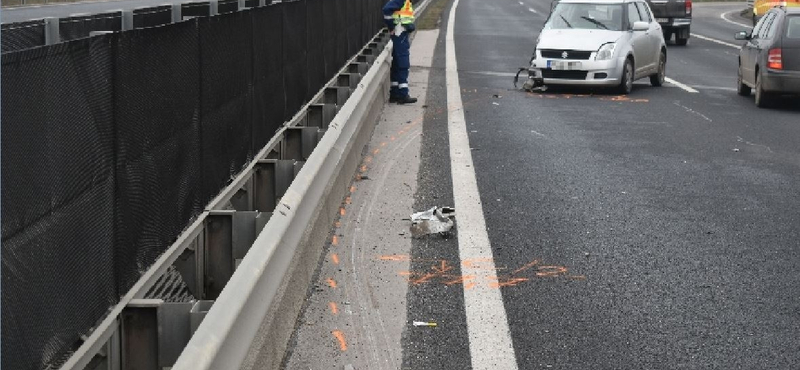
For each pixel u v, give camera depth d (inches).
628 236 352.5
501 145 543.2
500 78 906.7
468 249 329.4
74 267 176.4
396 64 711.1
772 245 345.7
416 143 541.0
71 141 174.9
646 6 896.9
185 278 257.6
